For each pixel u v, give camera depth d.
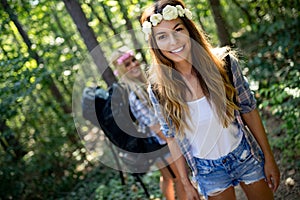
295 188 3.20
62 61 4.83
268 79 4.99
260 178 2.08
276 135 4.07
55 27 6.61
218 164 2.02
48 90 6.07
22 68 4.29
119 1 5.02
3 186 4.80
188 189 2.20
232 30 8.23
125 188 4.48
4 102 4.29
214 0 5.45
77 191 5.06
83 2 4.92
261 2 6.34
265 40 6.19
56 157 5.55
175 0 1.91
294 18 5.47
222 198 2.08
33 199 5.04
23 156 5.30
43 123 5.86
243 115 2.07
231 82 1.93
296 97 3.63
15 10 4.97
